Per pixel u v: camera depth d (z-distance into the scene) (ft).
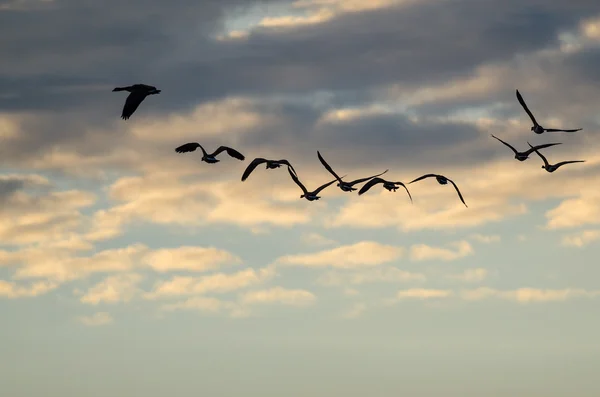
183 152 265.75
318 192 276.00
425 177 280.10
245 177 268.00
